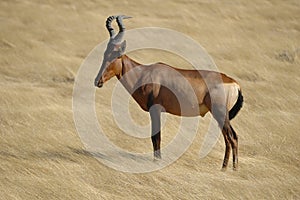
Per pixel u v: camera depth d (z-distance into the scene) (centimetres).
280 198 4147
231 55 8575
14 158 4616
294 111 6212
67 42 9100
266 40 9469
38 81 7262
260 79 7488
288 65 8125
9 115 5647
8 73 7481
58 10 10781
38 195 4016
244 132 5462
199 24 10281
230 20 10556
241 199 4091
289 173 4572
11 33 9238
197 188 4209
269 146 5128
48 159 4641
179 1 11606
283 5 11475
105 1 11512
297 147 5134
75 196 4025
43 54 8288
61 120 5625
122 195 4072
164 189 4188
